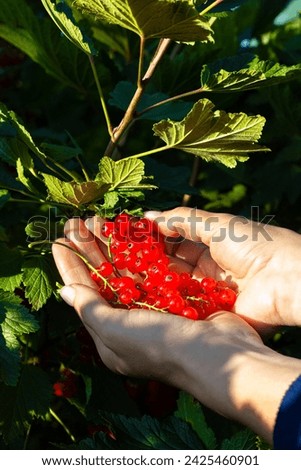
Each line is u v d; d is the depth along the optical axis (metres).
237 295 0.68
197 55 0.79
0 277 0.65
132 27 0.58
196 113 0.59
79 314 0.63
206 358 0.59
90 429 0.73
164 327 0.61
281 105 0.87
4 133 0.70
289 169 0.89
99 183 0.61
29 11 0.77
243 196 0.93
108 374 0.71
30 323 0.62
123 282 0.63
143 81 0.63
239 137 0.62
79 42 0.64
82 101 1.03
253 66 0.64
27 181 0.64
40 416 0.68
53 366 0.76
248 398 0.56
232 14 0.88
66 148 0.68
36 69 1.03
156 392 0.75
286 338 0.80
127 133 0.76
